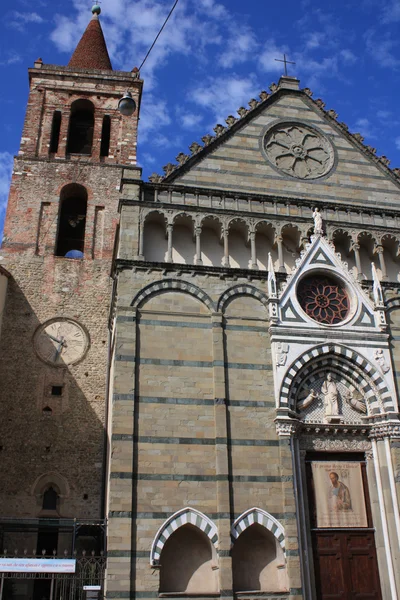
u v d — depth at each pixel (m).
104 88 44.50
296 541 25.44
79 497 31.59
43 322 35.56
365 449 28.91
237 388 28.12
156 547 24.36
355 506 27.77
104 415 33.69
